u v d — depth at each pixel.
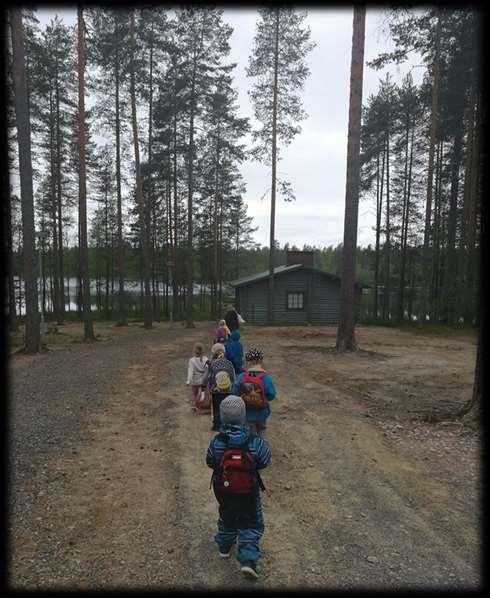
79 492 4.88
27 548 3.80
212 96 25.39
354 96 13.88
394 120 32.31
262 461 3.52
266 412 5.12
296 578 3.49
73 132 30.03
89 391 9.51
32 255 15.21
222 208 44.25
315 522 4.33
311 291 29.16
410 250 38.00
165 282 45.94
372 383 10.23
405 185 34.81
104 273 58.06
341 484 5.14
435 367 12.38
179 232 42.66
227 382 6.60
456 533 4.13
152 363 13.07
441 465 5.64
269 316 27.02
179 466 5.60
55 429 6.90
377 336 20.81
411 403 8.49
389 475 5.36
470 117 23.62
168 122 28.28
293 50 24.62
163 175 30.52
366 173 34.84
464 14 19.22
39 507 4.51
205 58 24.44
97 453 6.02
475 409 7.00
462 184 30.28
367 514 4.48
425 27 18.92
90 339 18.95
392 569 3.61
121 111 26.27
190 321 26.20
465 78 21.62
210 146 32.53
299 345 16.64
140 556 3.75
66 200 36.06
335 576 3.52
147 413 7.93
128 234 42.59
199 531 4.16
